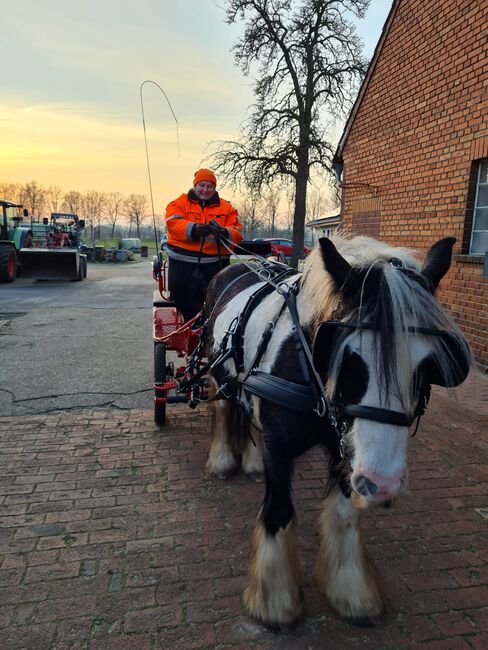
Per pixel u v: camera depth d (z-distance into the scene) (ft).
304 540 9.94
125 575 8.64
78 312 36.63
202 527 10.09
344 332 5.65
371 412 5.34
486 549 9.57
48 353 24.16
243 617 7.77
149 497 11.16
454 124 21.95
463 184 21.62
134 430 14.76
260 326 8.23
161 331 15.72
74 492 11.28
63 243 63.41
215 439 12.39
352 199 31.68
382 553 9.41
